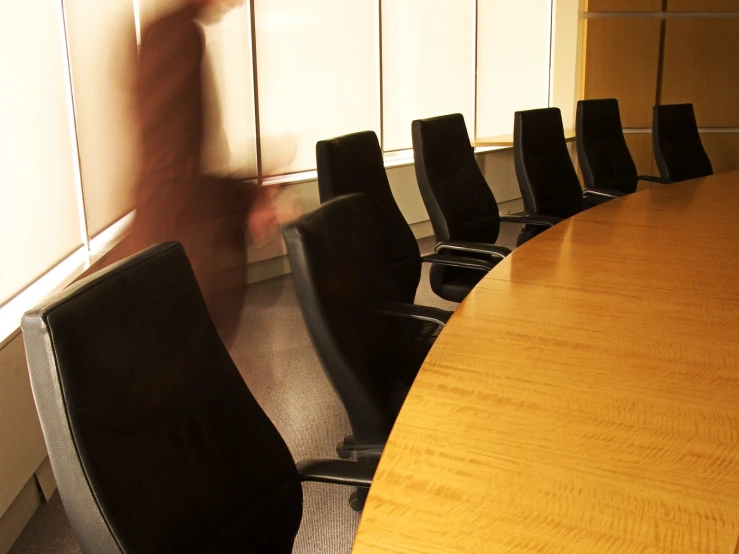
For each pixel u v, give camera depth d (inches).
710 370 52.3
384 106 215.8
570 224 104.9
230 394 47.0
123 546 34.3
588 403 47.2
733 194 127.4
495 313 65.8
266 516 47.8
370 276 68.5
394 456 41.0
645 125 253.1
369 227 71.5
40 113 99.4
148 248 44.2
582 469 39.3
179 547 39.1
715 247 89.5
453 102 235.8
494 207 125.6
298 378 127.1
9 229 89.6
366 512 35.8
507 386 50.1
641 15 244.4
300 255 55.8
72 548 83.4
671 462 39.9
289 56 184.5
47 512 90.7
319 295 55.8
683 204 118.8
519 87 251.9
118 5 101.7
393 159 223.0
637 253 87.4
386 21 209.8
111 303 38.1
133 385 38.1
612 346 57.2
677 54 247.8
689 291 71.8
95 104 115.4
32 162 96.7
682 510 35.5
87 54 112.7
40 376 33.4
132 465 36.9
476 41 236.5
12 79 91.8
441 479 38.6
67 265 107.8
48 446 34.1
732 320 63.1
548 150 140.3
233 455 45.7
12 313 88.9
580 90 254.7
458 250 111.9
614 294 71.1
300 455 100.5
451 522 34.9
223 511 43.8
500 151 243.3
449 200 114.5
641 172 257.6
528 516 35.2
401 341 74.9
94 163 116.6
